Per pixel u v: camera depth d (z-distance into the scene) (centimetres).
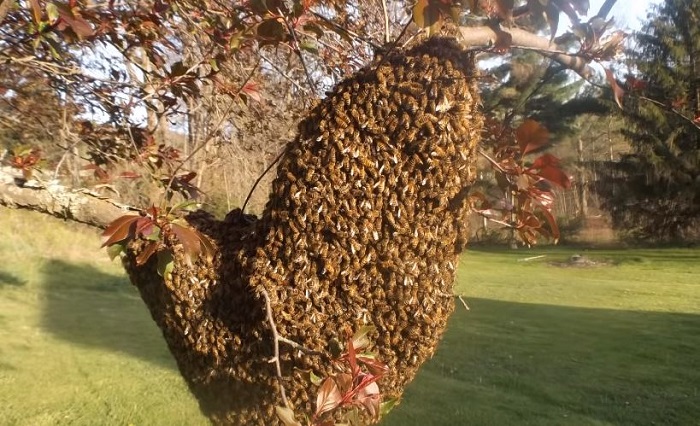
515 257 2344
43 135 390
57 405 609
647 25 1867
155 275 204
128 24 290
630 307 1248
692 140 2284
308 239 188
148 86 324
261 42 214
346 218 185
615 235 2739
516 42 179
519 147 168
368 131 184
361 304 188
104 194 248
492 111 230
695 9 1770
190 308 202
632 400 655
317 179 186
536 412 612
